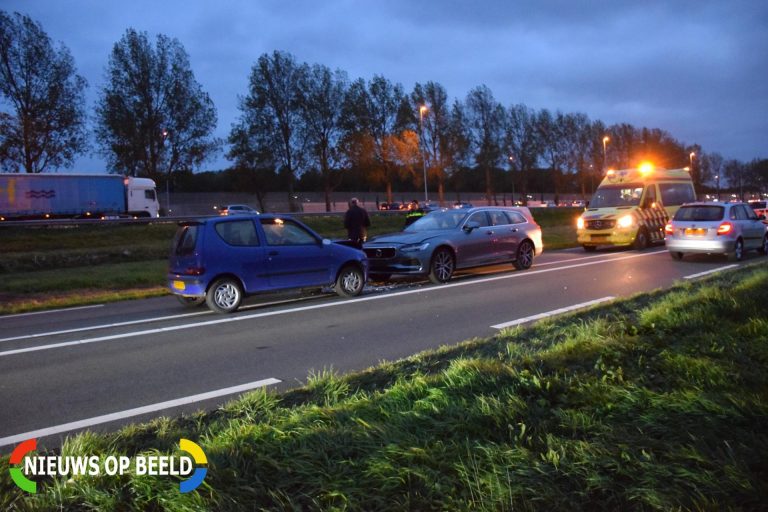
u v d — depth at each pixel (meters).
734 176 112.56
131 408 4.94
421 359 5.77
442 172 61.59
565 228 35.00
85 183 39.09
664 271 13.25
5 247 23.52
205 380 5.71
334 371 5.85
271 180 56.81
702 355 4.82
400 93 62.31
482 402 3.88
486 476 2.94
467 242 12.94
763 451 3.00
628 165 82.81
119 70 47.28
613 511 2.71
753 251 17.27
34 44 39.94
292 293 11.77
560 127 79.94
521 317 8.37
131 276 15.83
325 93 56.00
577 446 3.21
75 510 2.97
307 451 3.35
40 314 10.88
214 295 9.49
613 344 5.26
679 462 3.00
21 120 38.69
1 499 3.10
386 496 2.88
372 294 11.19
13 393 5.46
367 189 81.62
